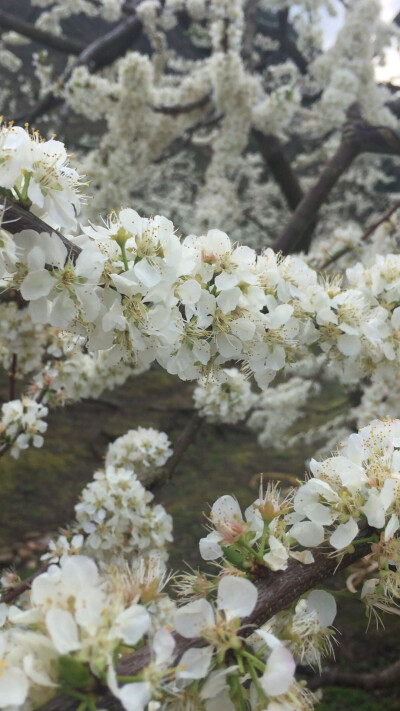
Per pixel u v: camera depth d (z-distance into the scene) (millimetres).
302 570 1186
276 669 966
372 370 2143
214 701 1005
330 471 1284
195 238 1579
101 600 902
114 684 833
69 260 1312
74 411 9391
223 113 5578
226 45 5023
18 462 7734
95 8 6973
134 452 3023
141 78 4926
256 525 1226
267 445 6695
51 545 2332
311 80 5953
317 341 2010
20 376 3287
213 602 1107
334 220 11039
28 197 1296
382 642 5191
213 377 1688
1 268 1293
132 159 5098
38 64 5828
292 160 10703
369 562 1275
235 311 1594
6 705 847
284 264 1873
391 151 4484
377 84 5551
